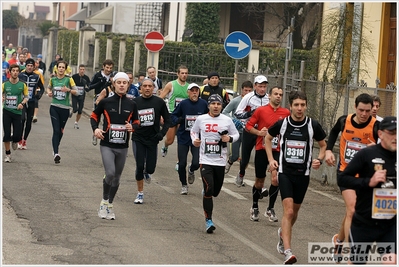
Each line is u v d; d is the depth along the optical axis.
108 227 11.75
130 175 17.34
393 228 8.00
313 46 39.78
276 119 13.02
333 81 20.56
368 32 23.36
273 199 12.94
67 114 18.92
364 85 17.20
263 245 11.16
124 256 9.93
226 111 16.61
